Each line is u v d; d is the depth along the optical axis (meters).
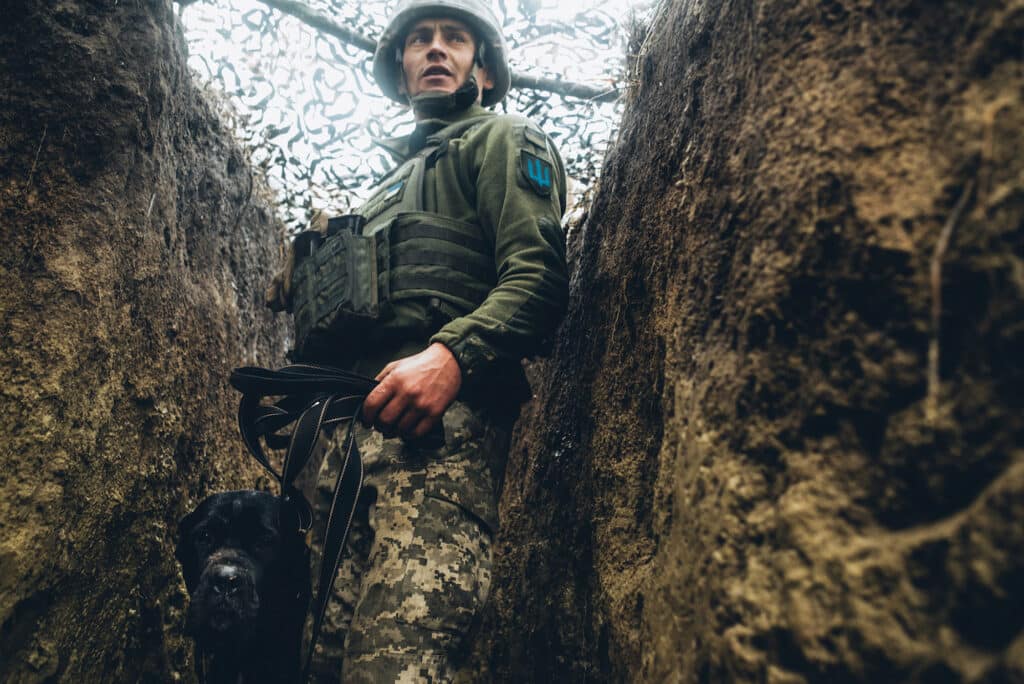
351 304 2.10
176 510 2.73
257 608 2.27
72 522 2.13
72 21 2.43
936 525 0.98
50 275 2.21
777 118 1.38
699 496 1.33
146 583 2.50
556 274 2.09
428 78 2.56
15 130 2.29
